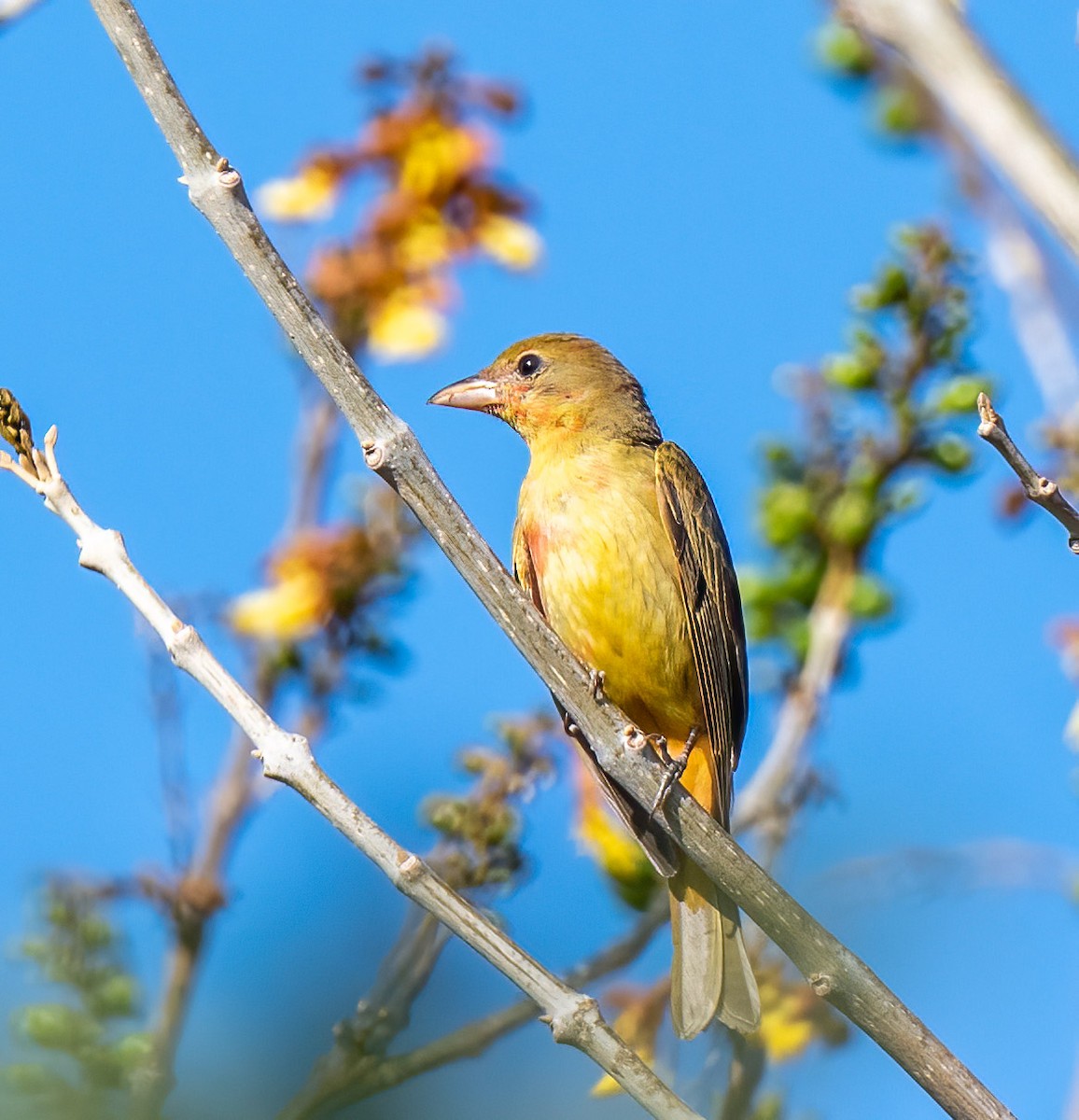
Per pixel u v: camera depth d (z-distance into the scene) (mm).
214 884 10227
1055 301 10016
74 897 9844
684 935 9719
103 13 7746
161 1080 9391
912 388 11672
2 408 7410
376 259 11805
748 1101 9086
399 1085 9156
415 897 7117
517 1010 9266
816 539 11680
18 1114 9078
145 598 7289
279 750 7160
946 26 7078
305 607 11406
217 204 7762
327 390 8008
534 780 10688
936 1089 7340
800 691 11055
